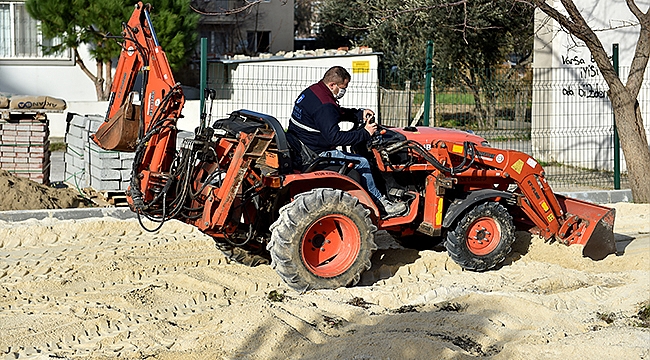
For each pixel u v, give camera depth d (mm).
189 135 9602
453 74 15969
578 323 5863
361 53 18953
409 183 7344
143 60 6797
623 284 7016
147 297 6352
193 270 7148
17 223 8734
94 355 5105
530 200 7504
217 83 21609
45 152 11086
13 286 6574
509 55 22281
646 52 10867
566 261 7648
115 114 7016
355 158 6898
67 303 6207
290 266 6312
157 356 5043
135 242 8219
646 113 14844
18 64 19812
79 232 8516
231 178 6266
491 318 5773
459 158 7320
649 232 9320
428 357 4883
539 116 15133
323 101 6645
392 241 8398
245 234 6758
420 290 6664
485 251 7320
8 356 5070
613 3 15000
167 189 6500
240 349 5207
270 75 19875
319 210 6359
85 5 17422
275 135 6297
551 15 10484
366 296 6387
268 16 26188
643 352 5105
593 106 15055
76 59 19109
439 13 19047
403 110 14016
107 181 9734
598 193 11367
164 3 17703
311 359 4988
